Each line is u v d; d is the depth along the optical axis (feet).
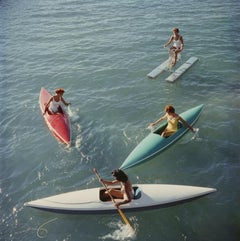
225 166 35.40
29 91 51.49
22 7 89.86
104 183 30.99
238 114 42.88
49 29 73.67
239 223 29.48
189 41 62.90
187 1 83.51
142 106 45.83
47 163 37.35
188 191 31.12
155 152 36.27
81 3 89.25
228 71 52.90
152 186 31.60
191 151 37.47
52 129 40.88
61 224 30.42
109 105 46.42
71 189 33.96
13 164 37.70
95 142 39.73
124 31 69.10
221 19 71.41
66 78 53.93
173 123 37.99
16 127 43.73
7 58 62.23
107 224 30.07
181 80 51.24
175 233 29.01
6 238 29.68
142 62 56.90
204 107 44.62
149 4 83.66
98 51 61.72
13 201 33.17
